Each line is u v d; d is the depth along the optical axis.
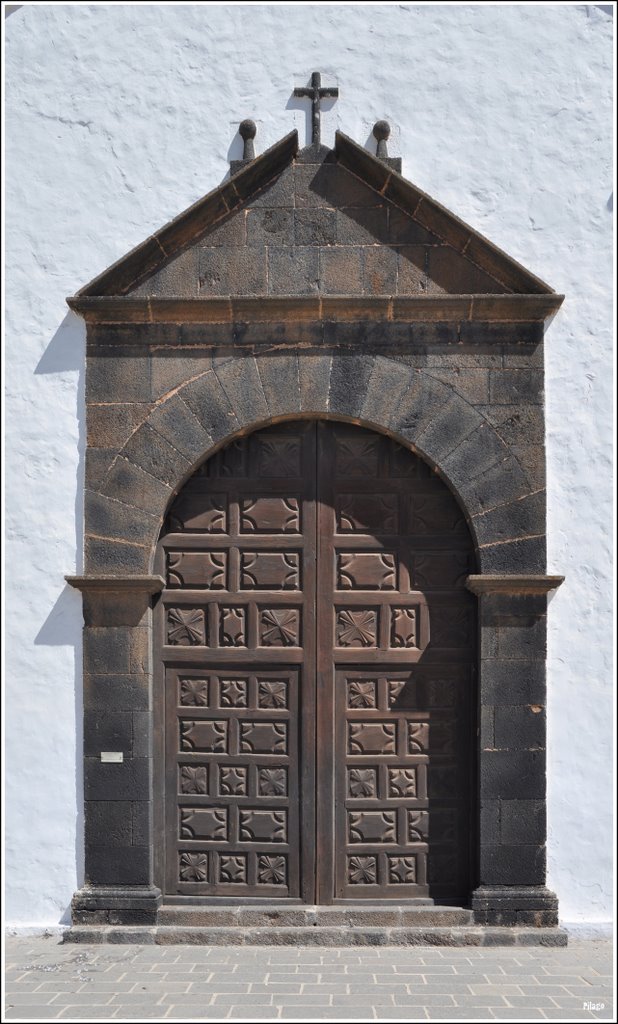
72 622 5.83
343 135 5.72
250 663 5.85
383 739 5.82
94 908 5.60
